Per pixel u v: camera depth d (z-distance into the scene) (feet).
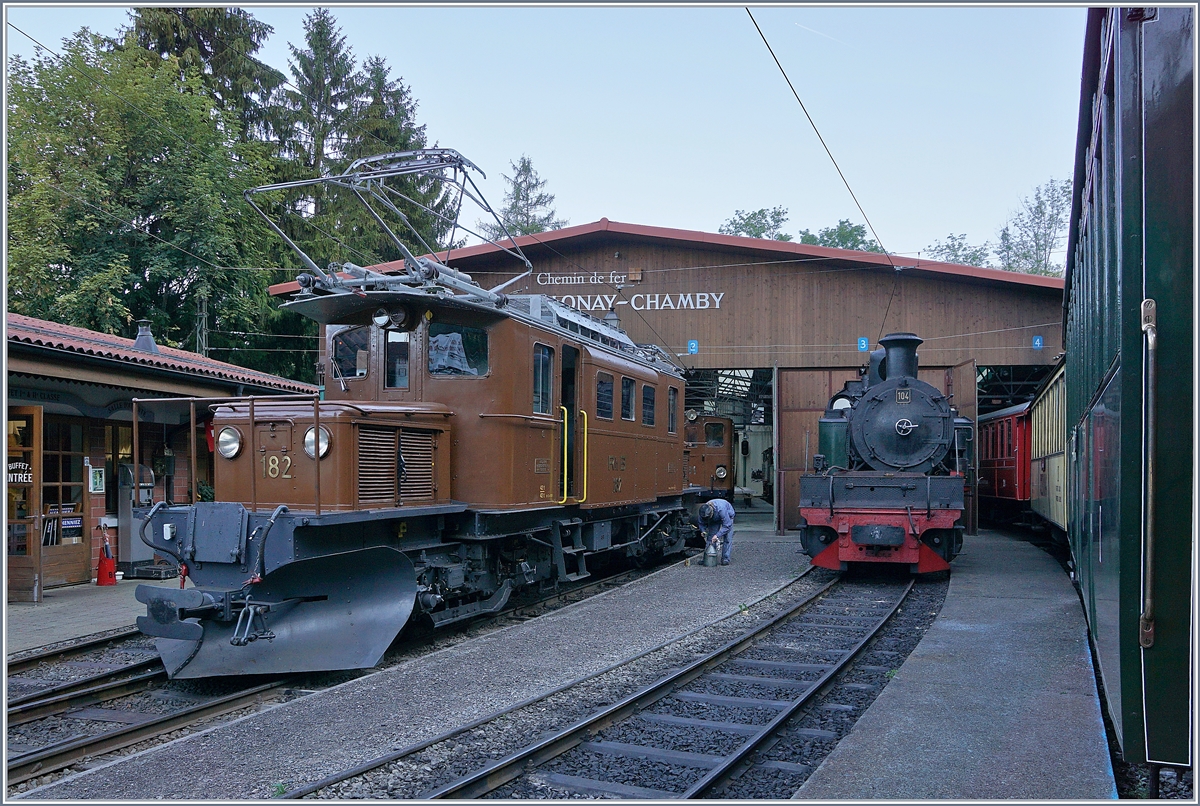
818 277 67.31
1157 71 11.24
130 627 30.40
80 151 74.59
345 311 29.48
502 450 28.45
